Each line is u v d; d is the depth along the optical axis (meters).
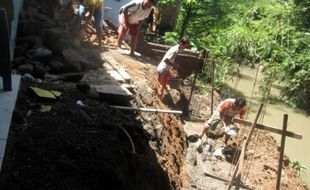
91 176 4.75
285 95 16.39
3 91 5.18
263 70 17.20
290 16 18.81
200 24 16.62
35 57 7.30
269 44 17.03
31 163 4.54
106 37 11.56
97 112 6.07
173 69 11.45
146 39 13.19
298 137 6.94
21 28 7.95
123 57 10.31
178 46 9.98
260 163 9.88
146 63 10.77
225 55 16.16
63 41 7.90
